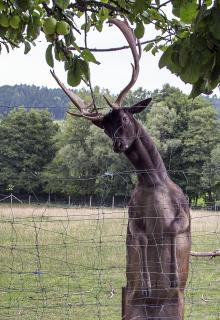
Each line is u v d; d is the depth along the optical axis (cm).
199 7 450
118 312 1533
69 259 1666
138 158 971
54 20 547
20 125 2994
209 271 1858
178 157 3012
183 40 465
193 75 447
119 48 657
